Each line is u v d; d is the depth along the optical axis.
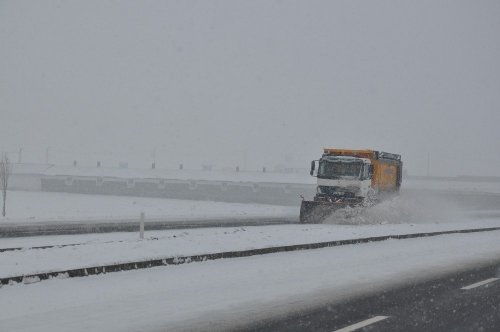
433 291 14.97
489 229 36.53
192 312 11.84
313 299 13.50
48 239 26.34
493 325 11.48
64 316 11.09
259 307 12.52
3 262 15.36
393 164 45.56
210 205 69.06
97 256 17.00
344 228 29.89
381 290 14.88
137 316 11.30
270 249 21.22
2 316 10.97
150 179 91.88
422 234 29.55
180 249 19.28
